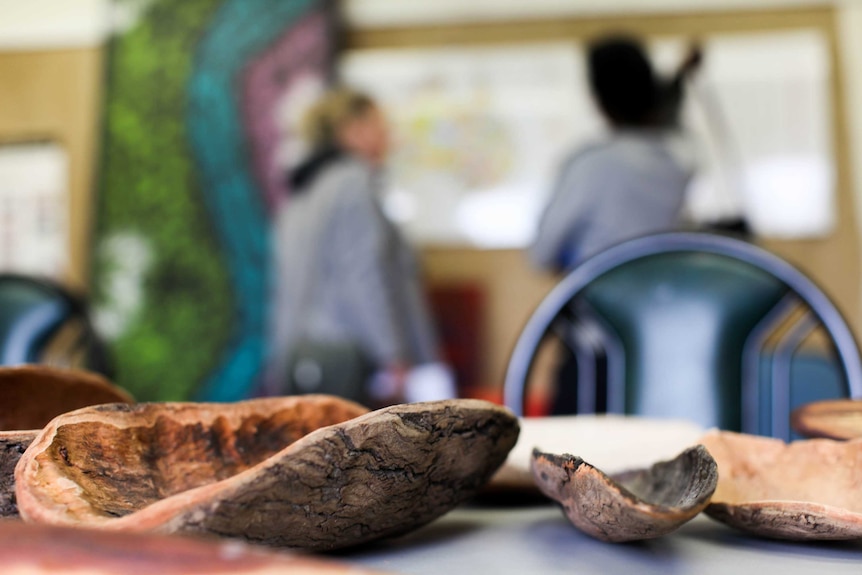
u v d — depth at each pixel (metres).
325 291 2.75
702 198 2.96
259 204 3.11
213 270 3.11
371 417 0.27
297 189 2.82
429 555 0.31
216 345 3.07
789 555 0.30
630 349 0.88
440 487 0.31
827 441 0.35
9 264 3.30
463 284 3.05
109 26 3.24
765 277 0.86
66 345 1.61
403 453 0.27
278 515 0.25
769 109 2.95
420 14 3.11
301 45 3.12
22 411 0.36
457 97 3.08
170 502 0.24
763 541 0.33
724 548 0.32
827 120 2.92
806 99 2.94
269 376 3.02
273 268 3.08
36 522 0.24
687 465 0.30
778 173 2.94
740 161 2.95
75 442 0.28
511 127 3.05
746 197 2.95
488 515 0.40
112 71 3.22
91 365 1.24
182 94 3.18
